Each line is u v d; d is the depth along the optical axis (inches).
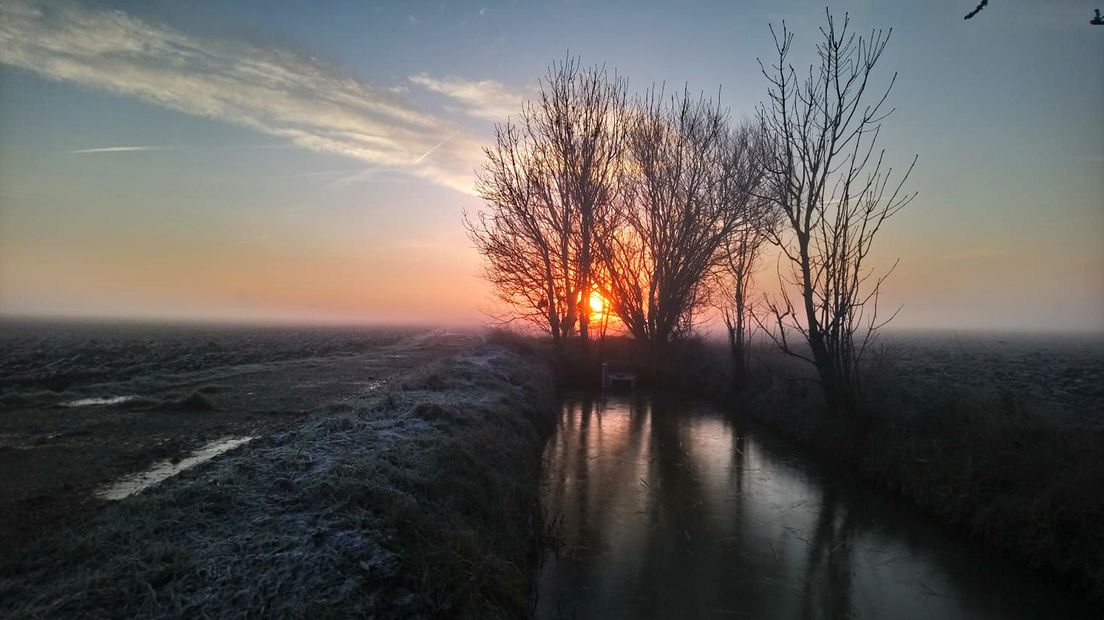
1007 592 258.1
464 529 226.1
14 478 328.5
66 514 264.4
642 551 298.0
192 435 446.6
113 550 182.2
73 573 171.3
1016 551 285.1
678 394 892.6
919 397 427.2
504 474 326.6
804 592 257.6
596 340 1035.9
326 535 191.2
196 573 165.6
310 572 169.8
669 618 232.7
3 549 216.1
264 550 180.7
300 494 222.8
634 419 671.1
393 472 245.3
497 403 461.4
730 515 351.9
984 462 332.2
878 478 404.5
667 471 446.0
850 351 461.1
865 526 334.6
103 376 869.2
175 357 1262.3
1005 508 300.7
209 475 251.9
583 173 915.4
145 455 383.6
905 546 307.1
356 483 225.5
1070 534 268.7
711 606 243.8
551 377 889.5
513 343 1015.0
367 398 461.4
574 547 301.6
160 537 190.7
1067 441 310.2
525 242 960.9
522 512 310.2
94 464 360.5
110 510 220.7
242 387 751.7
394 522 203.3
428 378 518.6
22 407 583.5
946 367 765.9
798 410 571.5
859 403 450.9
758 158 751.1
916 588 261.9
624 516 348.5
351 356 1425.9
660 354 953.5
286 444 303.6
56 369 962.7
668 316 938.1
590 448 519.5
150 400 607.5
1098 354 1186.0
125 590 155.3
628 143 930.1
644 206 940.6
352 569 174.1
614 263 952.3
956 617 237.8
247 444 319.9
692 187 871.7
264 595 157.5
